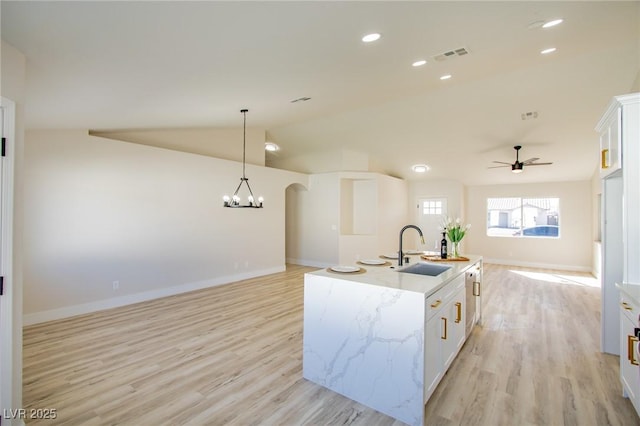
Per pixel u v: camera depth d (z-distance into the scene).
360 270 2.76
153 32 1.90
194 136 5.95
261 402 2.29
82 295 4.26
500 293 5.52
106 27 1.78
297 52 2.54
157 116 4.17
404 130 6.54
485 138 6.36
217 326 3.82
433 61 3.23
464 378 2.61
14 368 1.88
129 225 4.73
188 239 5.51
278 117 5.46
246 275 6.55
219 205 6.02
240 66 2.70
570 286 6.05
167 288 5.21
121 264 4.65
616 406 2.23
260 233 6.87
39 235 3.91
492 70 3.97
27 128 3.79
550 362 2.90
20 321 1.92
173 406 2.24
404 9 2.04
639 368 1.89
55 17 1.62
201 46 2.20
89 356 3.01
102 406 2.23
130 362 2.89
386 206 8.30
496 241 8.90
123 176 4.67
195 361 2.92
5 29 1.70
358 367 2.30
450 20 2.31
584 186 7.82
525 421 2.08
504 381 2.57
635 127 2.27
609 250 3.05
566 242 7.97
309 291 2.60
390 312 2.16
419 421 2.02
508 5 2.19
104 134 4.82
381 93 4.51
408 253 3.85
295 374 2.70
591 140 5.96
